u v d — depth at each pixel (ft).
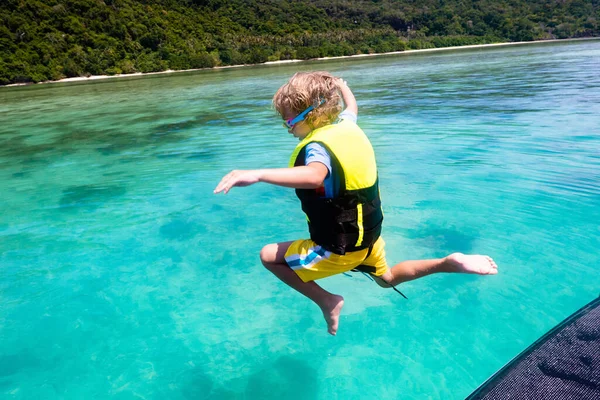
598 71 52.06
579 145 20.49
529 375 4.78
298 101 6.72
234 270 11.98
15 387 8.20
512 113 28.89
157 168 21.80
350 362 8.45
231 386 8.07
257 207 16.26
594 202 14.38
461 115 29.73
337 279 11.35
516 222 13.50
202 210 16.19
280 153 23.16
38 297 11.00
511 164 18.69
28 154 26.66
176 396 7.90
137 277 11.80
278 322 9.80
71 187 19.51
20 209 16.97
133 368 8.60
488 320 9.25
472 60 98.27
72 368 8.65
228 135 28.60
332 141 6.39
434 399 7.45
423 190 16.53
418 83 54.54
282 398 7.73
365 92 47.83
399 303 10.11
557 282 10.33
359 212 6.66
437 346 8.65
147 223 15.21
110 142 29.17
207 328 9.69
